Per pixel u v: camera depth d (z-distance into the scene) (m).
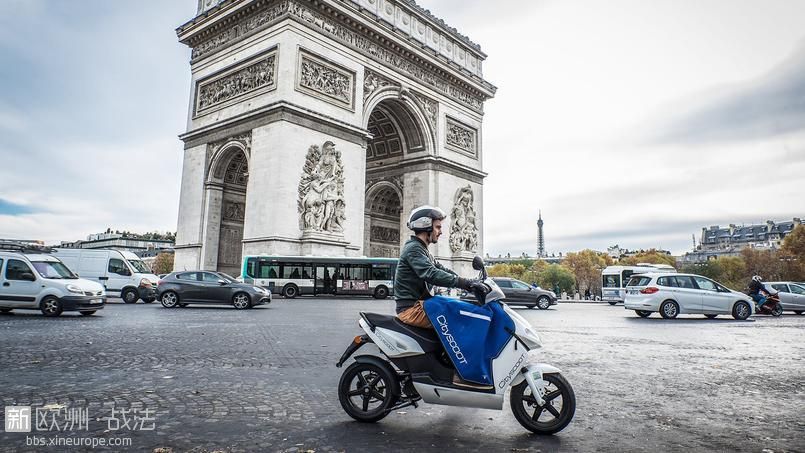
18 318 23.22
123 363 12.05
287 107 45.12
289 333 18.55
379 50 56.19
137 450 6.20
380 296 48.06
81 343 15.31
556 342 17.62
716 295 31.55
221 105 52.12
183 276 32.75
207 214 51.34
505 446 6.54
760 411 8.43
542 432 7.09
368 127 66.19
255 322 22.77
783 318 34.16
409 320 7.44
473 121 70.00
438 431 7.20
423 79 62.03
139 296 38.75
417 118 61.19
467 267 63.72
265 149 46.09
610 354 14.81
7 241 36.72
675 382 10.79
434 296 7.56
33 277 24.58
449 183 64.12
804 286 41.34
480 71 72.25
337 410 8.23
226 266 52.50
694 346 16.92
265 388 9.68
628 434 7.11
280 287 45.06
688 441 6.81
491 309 7.22
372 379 7.97
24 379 10.14
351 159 51.16
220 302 32.16
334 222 48.41
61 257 39.25
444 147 64.25
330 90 49.88
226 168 52.72
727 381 10.95
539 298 44.03
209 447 6.35
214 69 54.03
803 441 6.84
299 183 46.06
